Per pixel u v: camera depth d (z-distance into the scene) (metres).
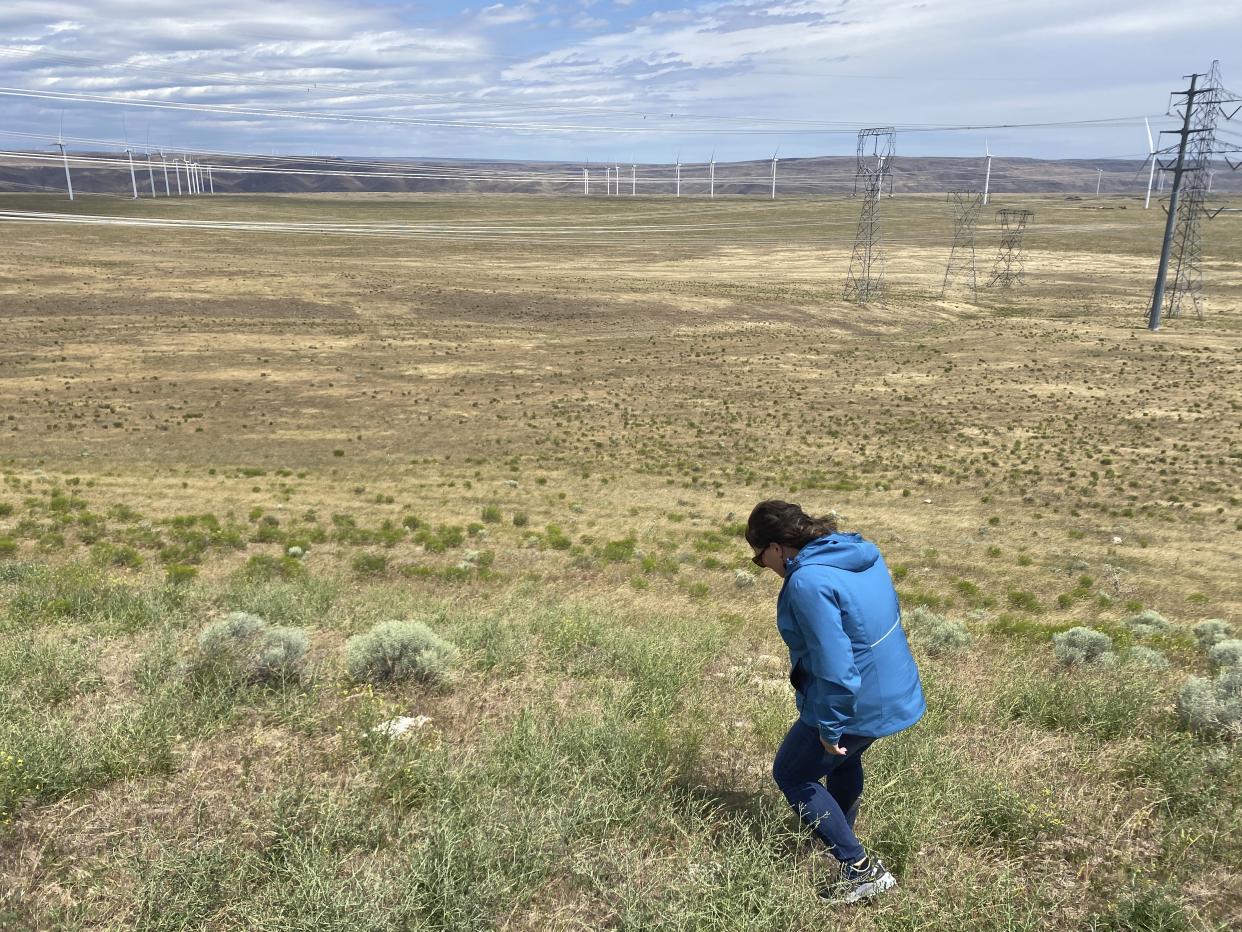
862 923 3.46
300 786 4.06
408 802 4.19
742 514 39.47
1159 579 29.53
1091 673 7.93
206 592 11.47
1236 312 114.06
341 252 155.50
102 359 73.50
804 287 133.38
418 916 3.29
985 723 5.94
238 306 95.19
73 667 6.00
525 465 51.59
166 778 4.31
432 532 32.03
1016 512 41.84
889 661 3.51
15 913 3.20
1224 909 3.57
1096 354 85.38
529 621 9.73
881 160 129.38
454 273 126.50
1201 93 94.12
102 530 27.41
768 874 3.56
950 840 4.07
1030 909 3.42
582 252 175.25
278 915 3.20
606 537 33.16
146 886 3.30
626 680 6.75
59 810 3.95
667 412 66.50
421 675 6.24
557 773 4.37
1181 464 51.03
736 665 8.02
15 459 47.56
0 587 11.63
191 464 48.97
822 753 3.70
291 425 59.22
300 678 6.07
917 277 151.75
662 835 4.03
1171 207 96.56
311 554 25.89
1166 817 4.34
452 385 72.56
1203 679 6.08
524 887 3.51
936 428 61.69
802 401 70.31
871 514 40.34
